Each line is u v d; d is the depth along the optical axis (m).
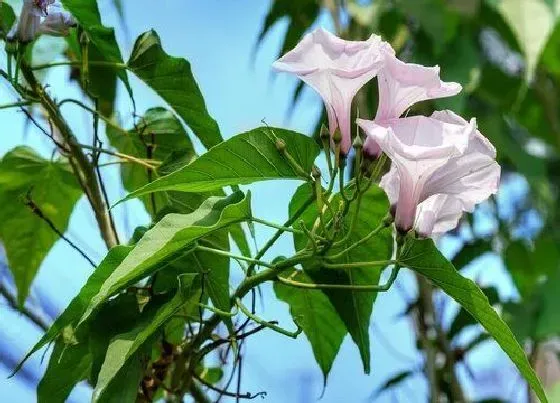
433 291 1.57
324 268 1.18
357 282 1.18
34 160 1.27
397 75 1.06
